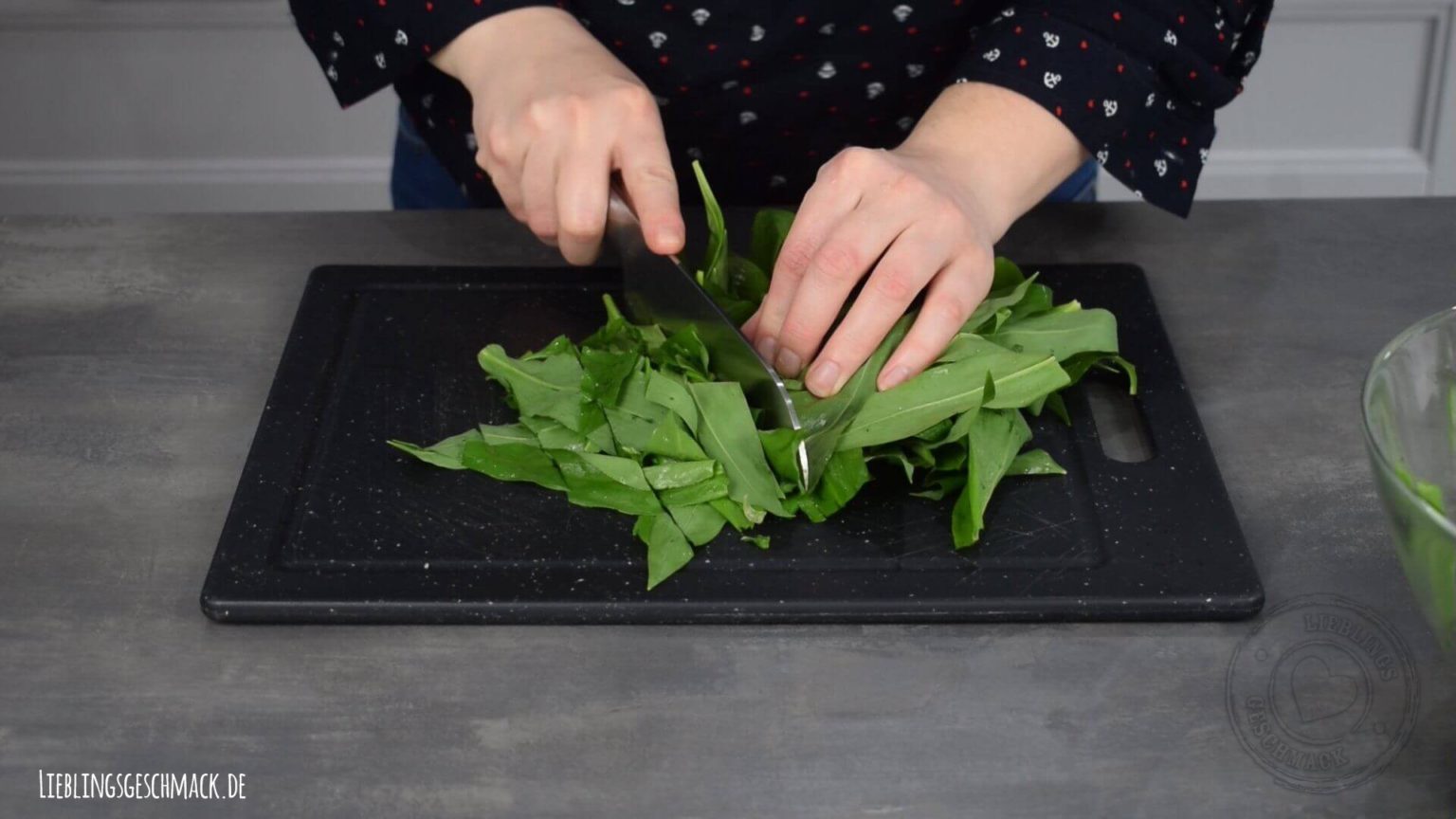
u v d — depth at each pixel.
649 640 0.66
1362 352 0.86
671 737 0.61
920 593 0.67
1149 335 0.86
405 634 0.67
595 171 0.79
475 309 0.89
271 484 0.74
